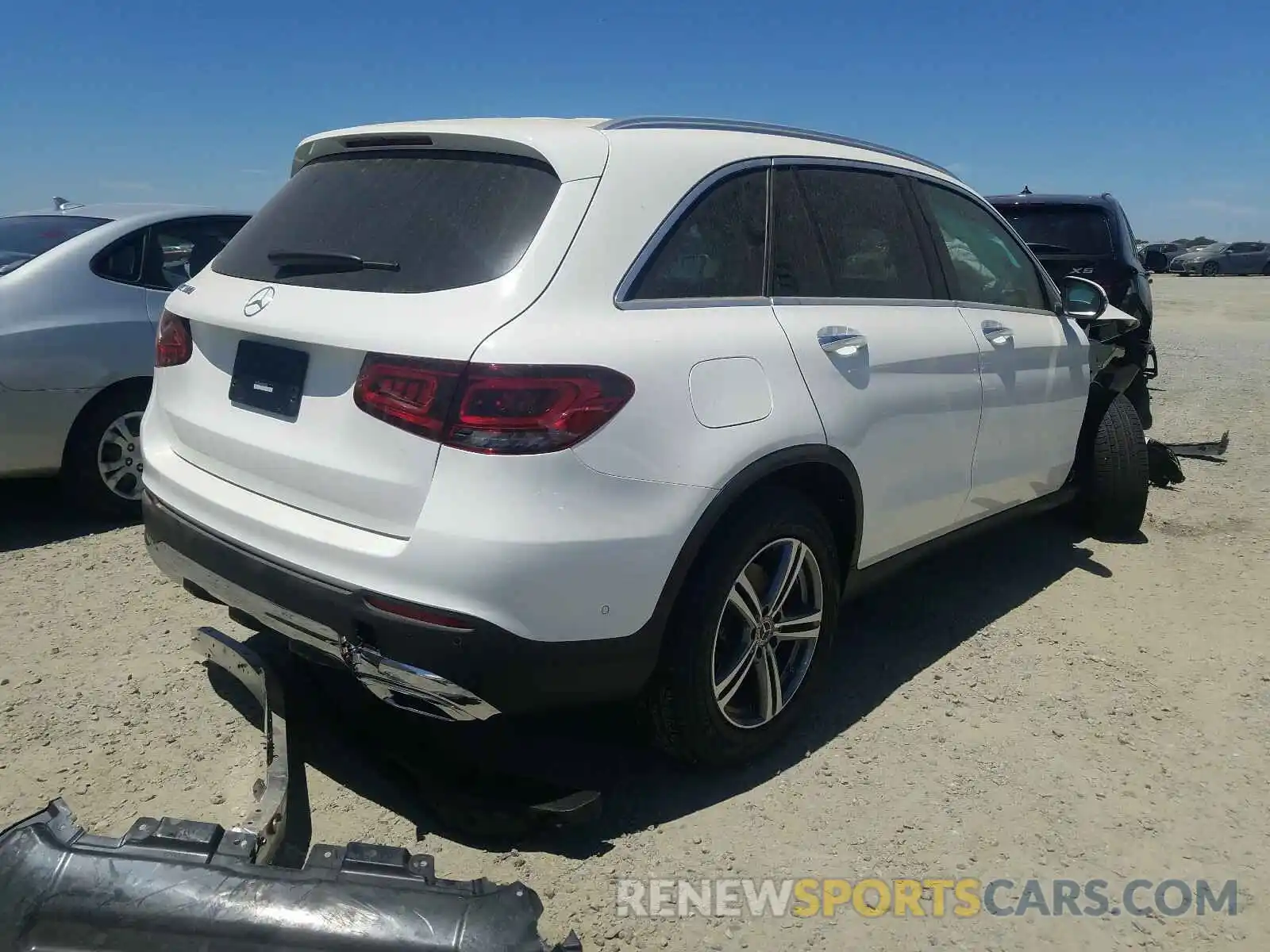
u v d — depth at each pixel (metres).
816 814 2.96
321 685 3.41
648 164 2.84
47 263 4.86
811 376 3.09
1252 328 18.72
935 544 3.98
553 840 2.81
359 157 3.11
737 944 2.46
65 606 4.18
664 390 2.63
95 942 2.06
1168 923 2.57
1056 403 4.57
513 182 2.71
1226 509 6.04
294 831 2.79
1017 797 3.06
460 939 2.05
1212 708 3.63
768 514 2.96
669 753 3.00
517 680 2.46
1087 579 4.86
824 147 3.52
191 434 3.07
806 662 3.28
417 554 2.41
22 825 2.24
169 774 3.04
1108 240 8.09
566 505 2.43
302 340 2.64
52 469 4.92
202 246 5.49
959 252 4.10
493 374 2.38
